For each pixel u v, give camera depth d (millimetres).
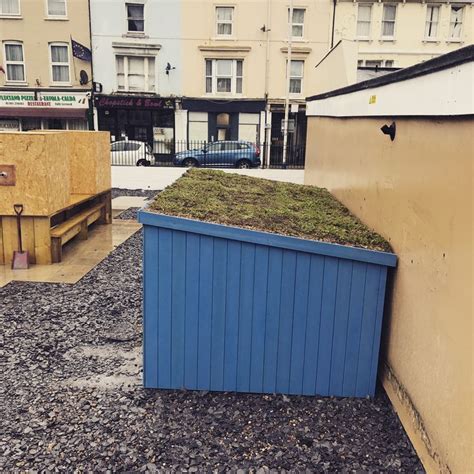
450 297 2426
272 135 25500
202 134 25172
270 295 3361
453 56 2312
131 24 24234
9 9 23984
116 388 3574
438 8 24141
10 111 24484
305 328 3391
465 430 2232
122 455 2830
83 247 7848
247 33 24266
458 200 2359
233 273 3348
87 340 4414
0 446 2896
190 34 24266
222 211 3787
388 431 3068
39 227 6734
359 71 9023
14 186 6551
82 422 3152
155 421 3168
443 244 2529
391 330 3361
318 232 3568
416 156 2982
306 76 24719
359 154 4605
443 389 2488
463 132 2324
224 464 2760
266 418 3209
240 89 24922
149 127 25141
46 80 24422
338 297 3346
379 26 24125
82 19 23891
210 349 3455
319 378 3447
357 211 4605
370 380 3432
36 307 5191
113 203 12484
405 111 3109
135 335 4531
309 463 2773
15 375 3754
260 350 3436
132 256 7312
